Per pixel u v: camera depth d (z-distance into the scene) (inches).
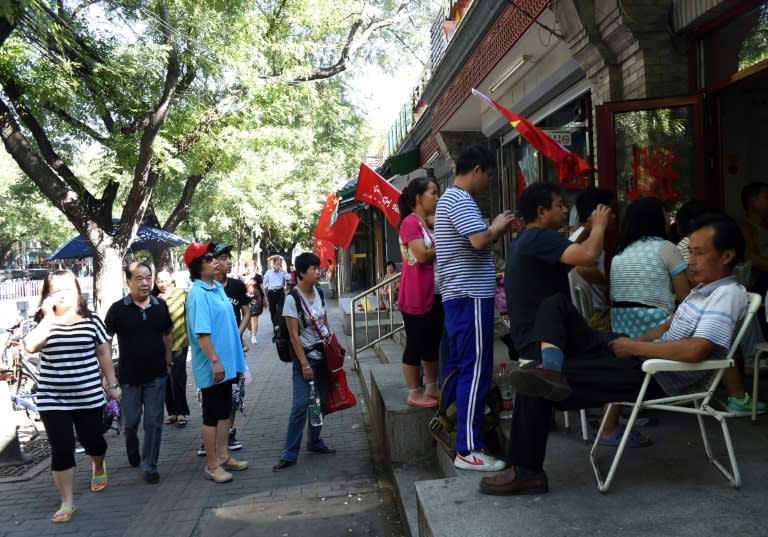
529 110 362.6
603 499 117.0
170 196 746.2
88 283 1242.6
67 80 376.2
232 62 426.0
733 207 217.0
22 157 409.7
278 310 530.6
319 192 1124.5
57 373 185.3
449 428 158.9
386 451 208.7
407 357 194.9
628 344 119.3
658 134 211.3
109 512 188.9
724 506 110.5
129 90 433.7
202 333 203.5
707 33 211.0
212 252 214.1
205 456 241.3
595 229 122.0
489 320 144.7
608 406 132.7
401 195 195.5
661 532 102.3
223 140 488.1
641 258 149.3
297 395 222.8
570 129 287.9
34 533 175.2
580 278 177.5
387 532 167.6
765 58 187.0
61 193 423.8
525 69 329.7
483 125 451.5
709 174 212.1
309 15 515.5
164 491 204.7
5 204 1238.9
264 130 509.4
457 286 143.4
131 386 217.9
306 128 726.5
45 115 454.6
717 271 121.6
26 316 461.4
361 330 421.7
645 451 141.6
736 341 118.0
